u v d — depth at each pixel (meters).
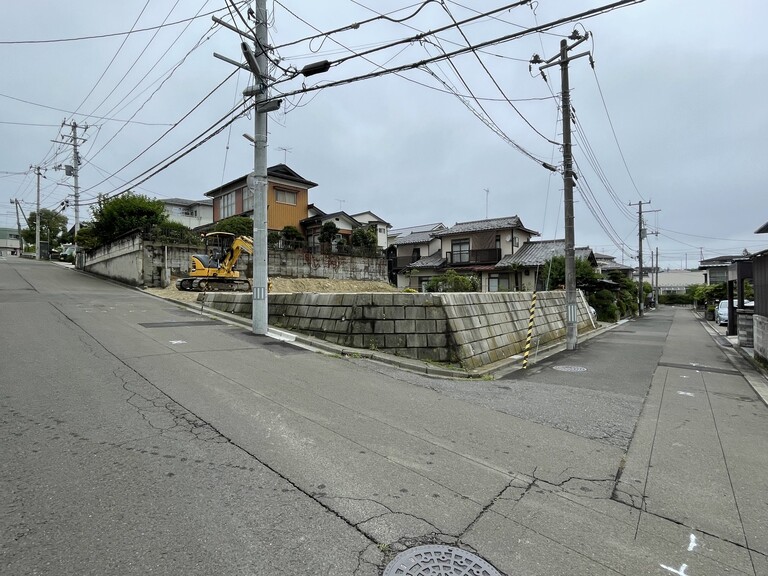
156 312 12.45
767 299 11.00
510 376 8.12
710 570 2.46
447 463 3.72
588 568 2.43
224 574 2.22
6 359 6.27
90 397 4.79
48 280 20.16
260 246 10.02
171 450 3.61
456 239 33.78
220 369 6.36
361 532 2.65
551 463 3.87
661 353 12.27
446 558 2.45
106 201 25.55
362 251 30.09
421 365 7.68
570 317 13.16
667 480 3.62
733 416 5.70
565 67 13.27
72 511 2.70
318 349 8.59
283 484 3.17
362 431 4.30
